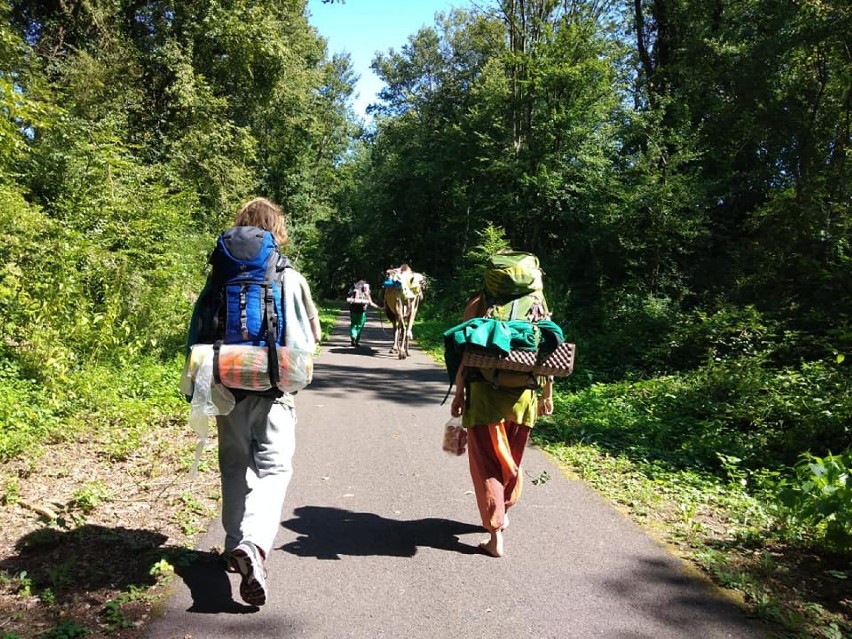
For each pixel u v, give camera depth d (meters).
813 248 13.47
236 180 19.06
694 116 20.31
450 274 40.50
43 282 7.75
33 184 9.98
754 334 11.69
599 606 3.52
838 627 3.33
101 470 5.46
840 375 8.80
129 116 16.80
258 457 3.53
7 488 4.79
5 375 6.92
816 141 17.30
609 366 14.02
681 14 21.92
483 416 4.16
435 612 3.40
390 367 14.03
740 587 3.77
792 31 16.33
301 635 3.12
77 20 16.36
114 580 3.56
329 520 4.70
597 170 25.09
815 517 4.25
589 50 25.98
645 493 5.59
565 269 22.58
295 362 3.45
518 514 4.97
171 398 7.93
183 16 18.31
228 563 3.71
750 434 8.07
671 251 19.61
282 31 22.98
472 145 32.53
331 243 57.38
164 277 10.47
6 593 3.37
